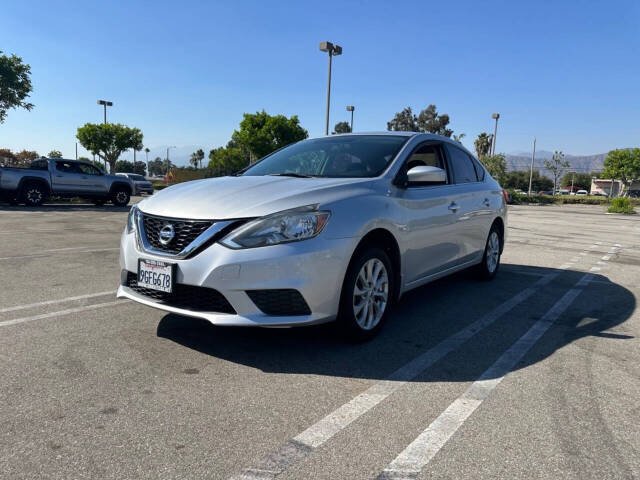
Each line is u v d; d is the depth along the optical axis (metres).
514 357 3.16
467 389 2.66
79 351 3.07
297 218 2.88
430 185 4.14
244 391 2.57
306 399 2.50
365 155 3.99
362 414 2.35
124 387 2.58
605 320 4.05
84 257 6.45
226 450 2.01
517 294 4.96
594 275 6.13
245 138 38.66
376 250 3.32
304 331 3.56
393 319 3.97
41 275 5.29
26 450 1.98
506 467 1.93
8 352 3.03
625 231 13.55
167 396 2.49
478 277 5.49
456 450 2.05
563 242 10.09
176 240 2.96
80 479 1.80
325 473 1.87
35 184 15.67
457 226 4.46
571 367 3.01
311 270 2.85
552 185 108.62
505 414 2.38
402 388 2.65
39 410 2.31
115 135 37.50
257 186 3.28
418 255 3.84
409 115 62.97
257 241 2.80
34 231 9.30
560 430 2.23
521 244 9.55
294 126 39.66
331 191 3.18
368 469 1.90
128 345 3.19
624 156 77.06
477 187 5.03
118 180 17.41
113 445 2.03
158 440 2.08
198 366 2.88
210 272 2.79
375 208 3.31
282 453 2.00
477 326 3.82
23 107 21.91
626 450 2.08
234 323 2.78
